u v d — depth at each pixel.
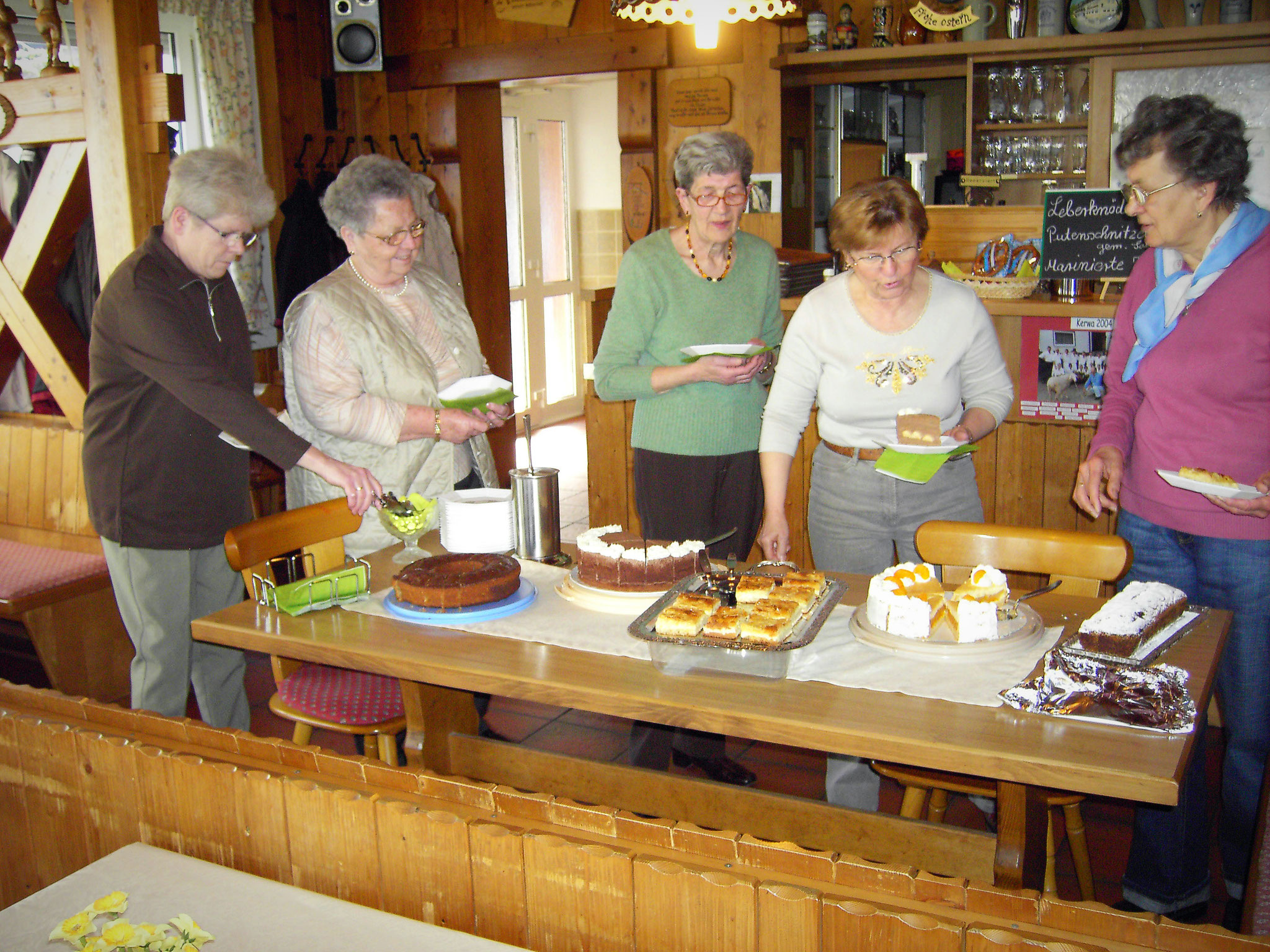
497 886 1.31
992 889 1.12
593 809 1.28
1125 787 1.23
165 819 1.51
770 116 4.54
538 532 2.12
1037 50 3.88
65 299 3.67
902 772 1.92
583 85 7.48
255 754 1.47
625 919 1.24
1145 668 1.50
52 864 1.64
